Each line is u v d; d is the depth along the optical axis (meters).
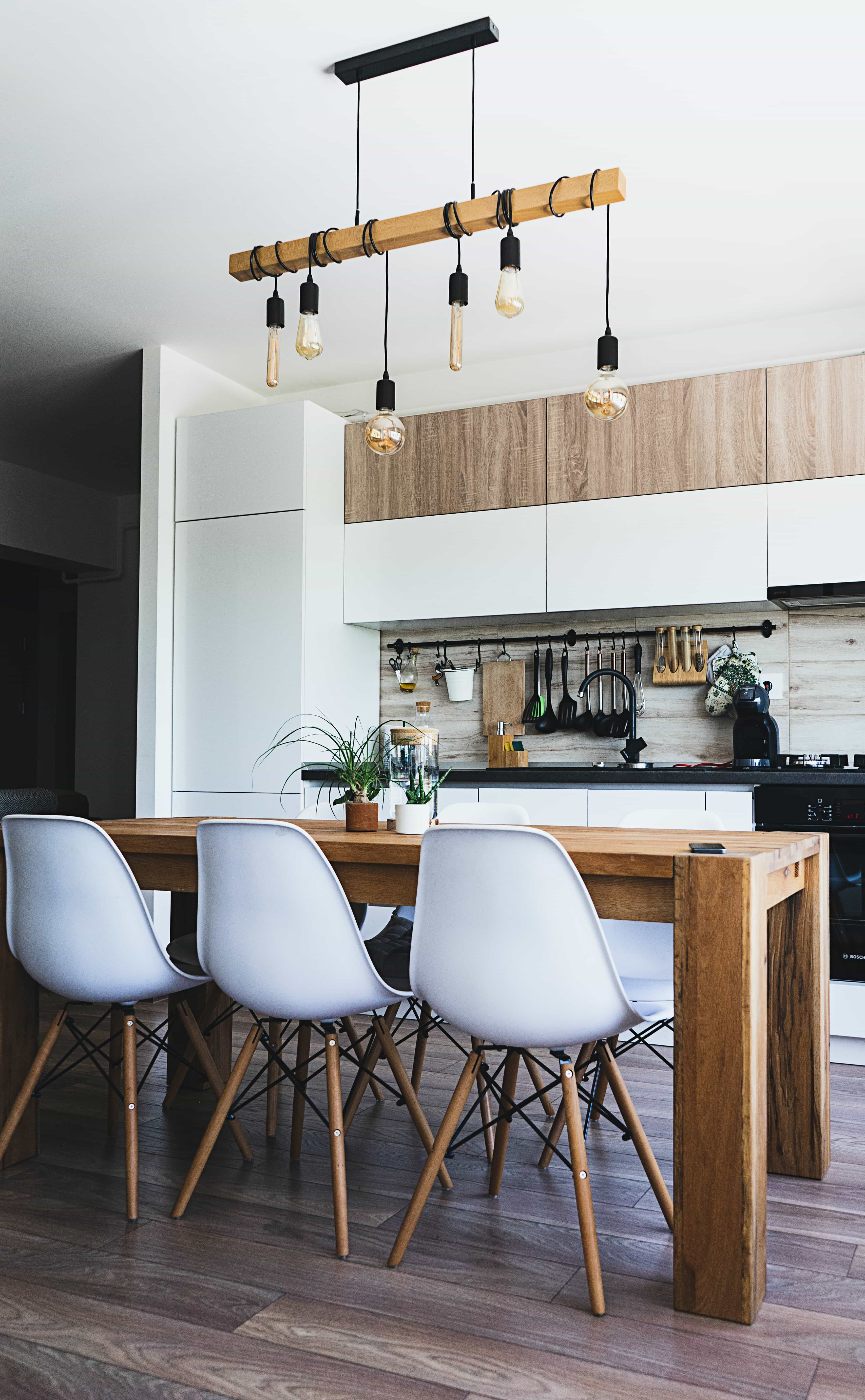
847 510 3.70
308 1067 3.20
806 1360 1.60
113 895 2.16
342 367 4.75
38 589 7.76
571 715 4.55
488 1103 2.61
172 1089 2.82
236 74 2.73
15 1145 2.42
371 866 2.15
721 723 4.31
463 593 4.32
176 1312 1.74
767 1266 1.92
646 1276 1.87
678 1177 1.75
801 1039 2.39
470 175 3.21
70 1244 1.99
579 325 4.27
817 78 2.72
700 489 3.93
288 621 4.28
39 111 2.88
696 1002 1.76
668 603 3.95
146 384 4.52
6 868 2.48
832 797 3.48
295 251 2.47
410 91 2.79
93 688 7.45
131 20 2.53
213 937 2.10
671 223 3.42
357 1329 1.68
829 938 3.14
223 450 4.46
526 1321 1.71
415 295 3.96
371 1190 2.25
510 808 2.99
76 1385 1.53
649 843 2.10
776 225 3.45
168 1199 2.21
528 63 2.67
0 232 3.53
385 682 4.95
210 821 2.04
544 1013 1.79
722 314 4.16
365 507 4.54
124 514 7.38
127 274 3.84
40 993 4.37
